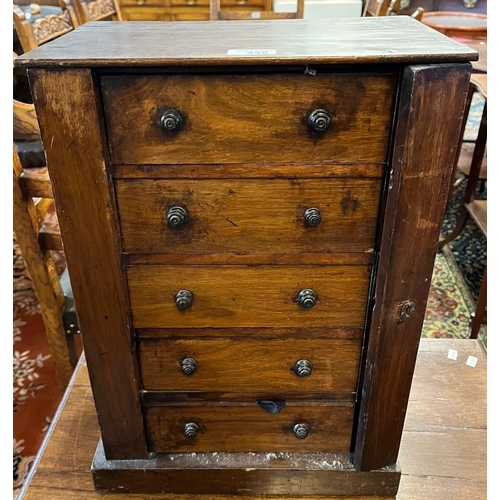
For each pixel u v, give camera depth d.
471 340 1.40
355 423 1.01
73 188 0.79
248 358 0.96
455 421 1.17
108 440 1.01
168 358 0.96
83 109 0.74
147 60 0.69
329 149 0.78
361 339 0.94
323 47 0.76
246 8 2.95
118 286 0.87
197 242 0.85
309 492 1.04
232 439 1.03
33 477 1.06
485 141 2.17
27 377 1.89
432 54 0.70
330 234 0.84
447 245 2.64
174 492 1.04
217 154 0.78
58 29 1.76
